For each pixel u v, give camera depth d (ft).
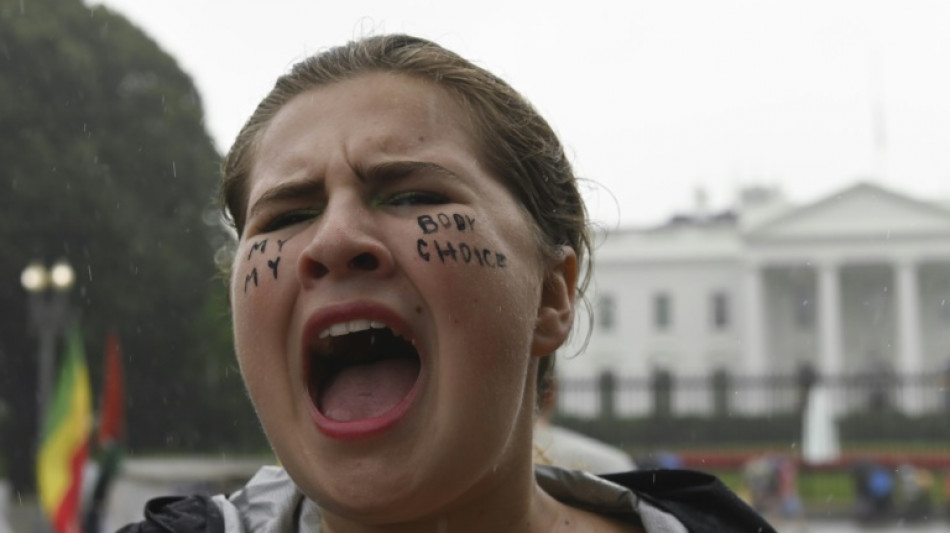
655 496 5.18
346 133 4.25
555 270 4.63
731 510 4.99
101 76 106.11
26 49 100.58
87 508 31.91
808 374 124.67
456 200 4.18
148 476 72.90
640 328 219.20
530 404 4.48
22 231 97.25
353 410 4.01
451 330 3.93
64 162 98.94
